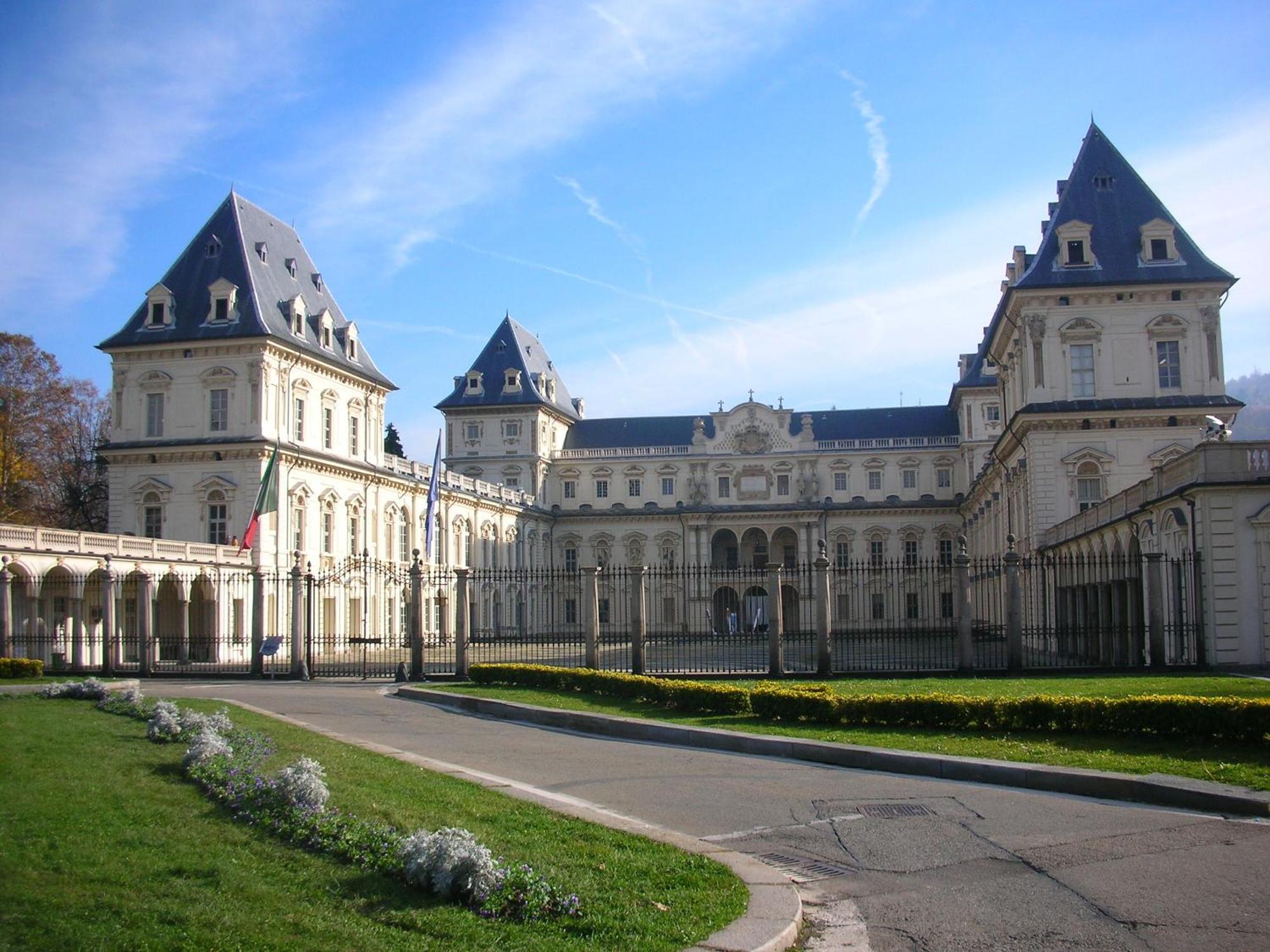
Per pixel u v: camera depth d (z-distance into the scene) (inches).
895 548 4259.4
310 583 1667.1
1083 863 486.6
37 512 3043.8
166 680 1616.6
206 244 2620.6
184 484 2471.7
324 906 391.9
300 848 466.6
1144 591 1643.7
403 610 3088.1
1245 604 1362.0
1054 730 810.2
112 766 641.6
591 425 4717.0
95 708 998.4
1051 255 2239.2
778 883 434.9
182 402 2501.2
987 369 4047.7
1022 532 2442.2
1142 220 2235.5
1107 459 2155.5
